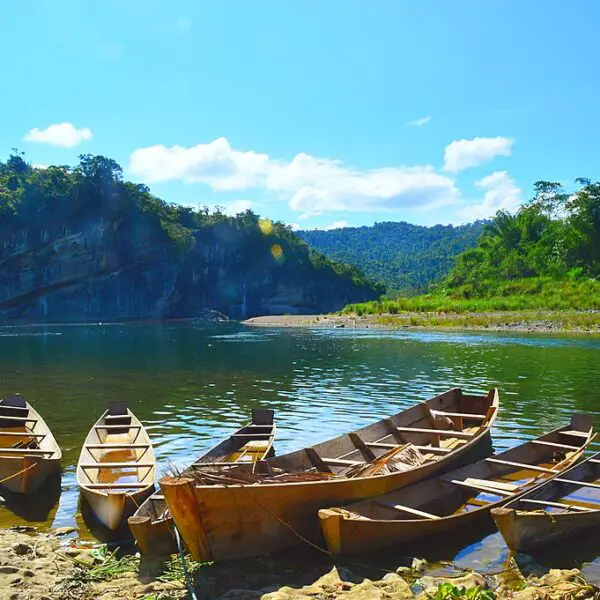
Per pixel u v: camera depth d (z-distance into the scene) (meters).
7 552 8.48
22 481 11.16
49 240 101.62
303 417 18.20
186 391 22.92
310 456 11.24
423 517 9.27
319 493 8.98
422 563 8.40
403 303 77.88
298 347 41.53
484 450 13.58
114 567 8.32
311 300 148.00
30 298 102.38
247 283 137.50
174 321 107.56
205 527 8.10
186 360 33.72
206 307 129.62
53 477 12.17
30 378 26.45
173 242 113.81
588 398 20.38
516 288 80.31
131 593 7.53
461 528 9.56
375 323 67.12
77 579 7.86
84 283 106.25
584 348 36.72
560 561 8.51
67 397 21.59
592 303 60.22
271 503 8.53
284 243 143.88
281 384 24.52
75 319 105.94
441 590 6.92
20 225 99.50
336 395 21.89
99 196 104.50
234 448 13.28
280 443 15.27
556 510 9.62
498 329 54.53
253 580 7.95
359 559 8.56
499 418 17.48
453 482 10.49
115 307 110.81
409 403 20.30
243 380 25.67
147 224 110.75
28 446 13.74
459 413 16.06
